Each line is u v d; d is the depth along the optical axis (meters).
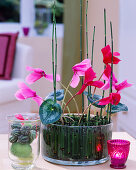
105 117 1.06
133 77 2.62
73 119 1.05
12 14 4.20
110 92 0.95
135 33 2.60
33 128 0.94
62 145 0.96
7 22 4.19
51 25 3.98
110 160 1.04
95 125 0.97
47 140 0.99
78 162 0.96
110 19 3.30
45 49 3.72
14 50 2.99
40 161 1.03
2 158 1.06
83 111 1.07
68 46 3.51
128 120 2.66
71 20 3.50
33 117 1.02
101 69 3.31
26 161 0.94
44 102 0.90
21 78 3.00
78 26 3.47
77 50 3.48
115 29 3.29
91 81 0.93
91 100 0.97
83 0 3.35
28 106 2.86
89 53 3.37
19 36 3.73
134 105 2.54
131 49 2.67
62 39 3.69
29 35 3.98
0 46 3.00
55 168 0.96
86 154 0.96
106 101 0.91
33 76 0.99
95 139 0.96
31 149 0.94
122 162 0.96
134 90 2.54
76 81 1.00
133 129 2.56
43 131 1.00
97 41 3.33
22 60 3.00
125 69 2.79
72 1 3.46
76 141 0.95
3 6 4.18
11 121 0.94
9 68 2.93
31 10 4.11
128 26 2.74
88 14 3.34
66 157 0.96
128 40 2.73
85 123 0.98
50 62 3.71
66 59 3.53
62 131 0.96
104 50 0.93
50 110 0.90
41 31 3.92
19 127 0.93
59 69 3.68
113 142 0.99
